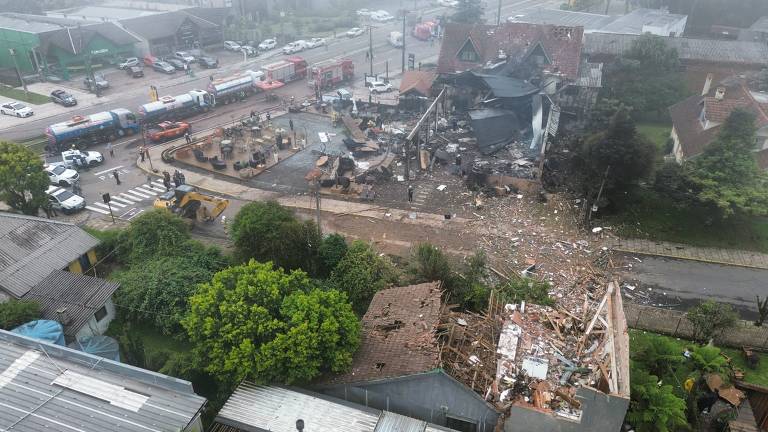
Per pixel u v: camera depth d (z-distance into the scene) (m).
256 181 50.59
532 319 27.42
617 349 23.02
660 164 44.66
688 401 26.05
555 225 42.53
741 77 60.25
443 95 61.97
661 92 61.25
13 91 72.88
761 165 43.41
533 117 55.81
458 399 23.20
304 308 23.97
